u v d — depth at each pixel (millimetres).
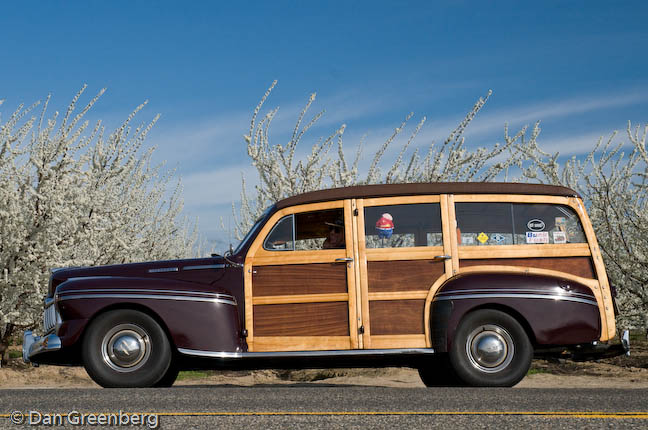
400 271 6449
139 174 14453
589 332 6180
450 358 6113
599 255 6566
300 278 6512
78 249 12680
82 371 12609
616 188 12844
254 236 6676
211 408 4402
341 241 6582
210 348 6219
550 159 13031
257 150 13898
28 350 6680
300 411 4230
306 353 6367
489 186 6625
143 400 4793
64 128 11938
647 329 12891
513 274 6301
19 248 11695
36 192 11883
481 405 4363
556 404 4383
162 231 16531
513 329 6109
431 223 6543
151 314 6246
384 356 6367
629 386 10281
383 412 4137
